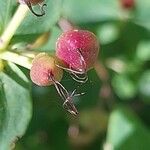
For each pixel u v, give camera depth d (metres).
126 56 0.17
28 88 0.12
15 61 0.11
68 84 0.14
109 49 0.17
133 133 0.15
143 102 0.18
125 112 0.15
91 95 0.17
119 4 0.17
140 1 0.18
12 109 0.12
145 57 0.18
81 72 0.10
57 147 0.17
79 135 0.17
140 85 0.18
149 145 0.15
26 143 0.16
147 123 0.17
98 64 0.17
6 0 0.12
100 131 0.17
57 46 0.10
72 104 0.10
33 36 0.12
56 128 0.17
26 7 0.11
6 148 0.12
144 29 0.18
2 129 0.12
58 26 0.13
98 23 0.17
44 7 0.12
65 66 0.10
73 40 0.10
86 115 0.17
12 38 0.11
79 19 0.17
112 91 0.17
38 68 0.10
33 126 0.16
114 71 0.17
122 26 0.17
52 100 0.17
